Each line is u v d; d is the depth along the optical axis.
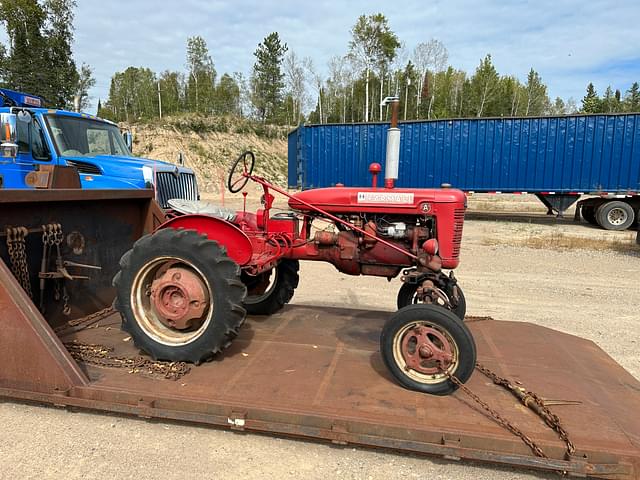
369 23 45.25
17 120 6.28
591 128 13.27
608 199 13.95
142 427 2.69
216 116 39.91
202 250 2.91
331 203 3.55
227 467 2.38
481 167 14.24
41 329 2.68
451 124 14.23
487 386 2.80
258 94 52.44
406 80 48.81
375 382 2.79
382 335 2.77
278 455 2.48
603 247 10.26
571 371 3.02
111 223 3.91
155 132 34.00
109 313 3.84
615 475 2.09
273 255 3.63
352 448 2.55
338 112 49.53
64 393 2.64
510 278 7.38
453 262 3.38
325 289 6.46
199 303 2.95
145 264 3.01
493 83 48.44
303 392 2.64
